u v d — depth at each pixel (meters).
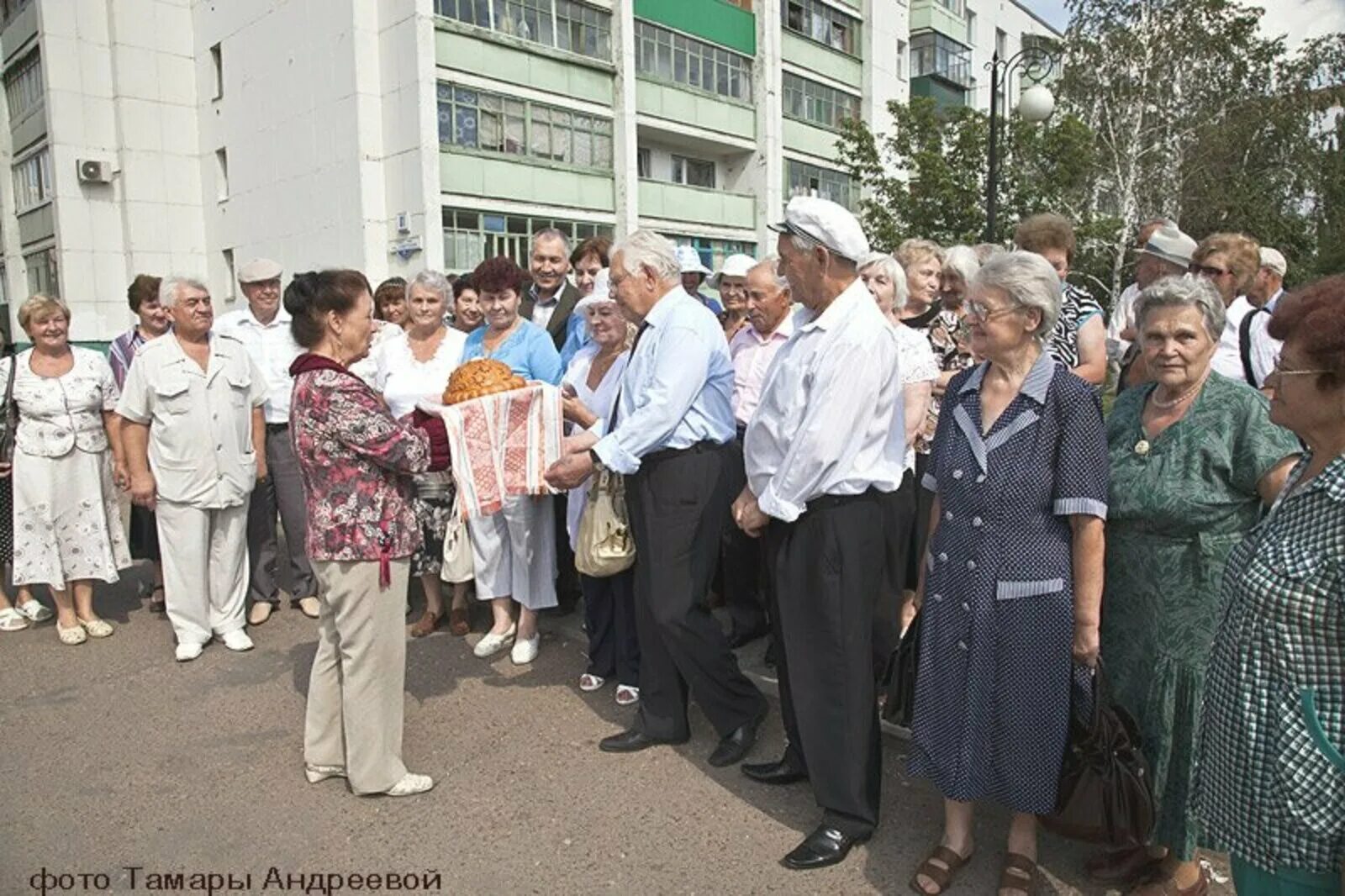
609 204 21.48
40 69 22.03
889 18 29.25
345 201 18.73
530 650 4.73
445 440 3.46
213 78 22.09
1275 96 23.94
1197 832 2.48
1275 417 1.87
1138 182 22.67
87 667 4.79
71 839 3.21
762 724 3.95
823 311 2.97
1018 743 2.60
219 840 3.19
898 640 3.13
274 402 5.45
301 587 5.59
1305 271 24.36
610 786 3.48
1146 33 22.80
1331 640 1.72
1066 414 2.54
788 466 2.88
